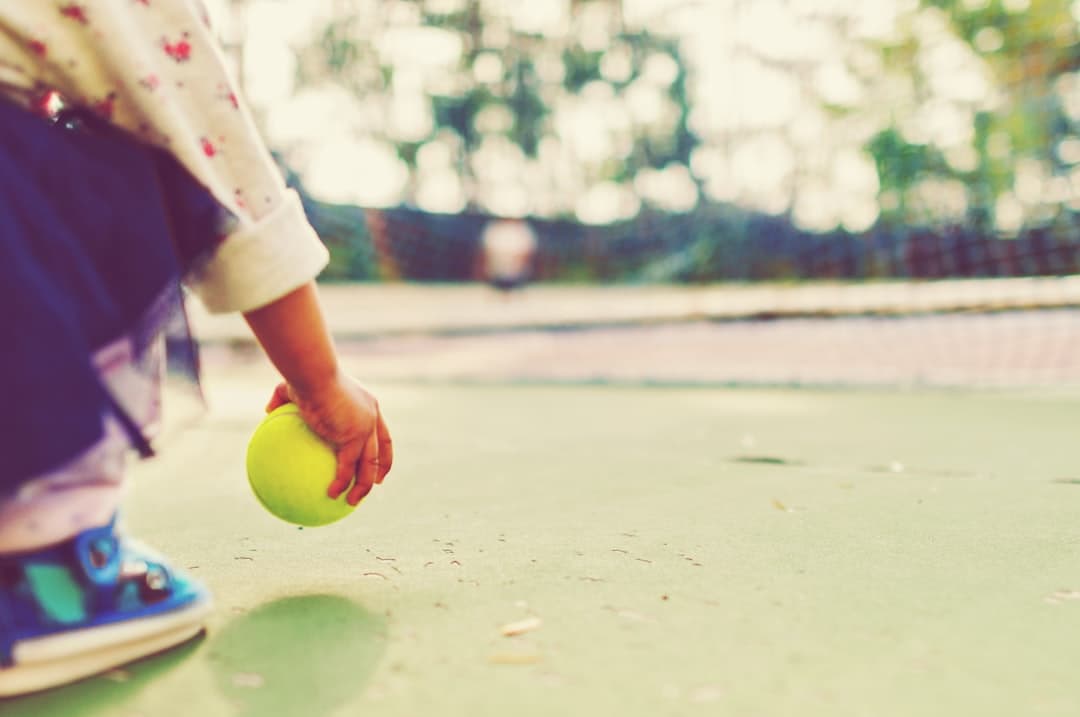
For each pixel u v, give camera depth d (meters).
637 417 3.95
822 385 5.28
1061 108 12.37
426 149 24.00
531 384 5.96
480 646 1.11
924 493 2.11
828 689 0.97
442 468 2.53
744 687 0.98
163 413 1.14
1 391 0.93
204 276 1.14
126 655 1.06
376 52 17.25
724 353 8.12
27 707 0.95
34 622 1.00
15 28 0.99
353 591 1.34
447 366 7.66
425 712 0.93
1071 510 1.90
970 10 14.29
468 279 16.55
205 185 1.10
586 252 16.23
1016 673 1.01
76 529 1.05
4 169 0.95
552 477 2.37
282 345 1.17
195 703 0.96
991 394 4.77
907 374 5.91
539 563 1.48
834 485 2.23
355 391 1.25
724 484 2.25
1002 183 12.61
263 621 1.21
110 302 1.05
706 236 11.83
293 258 1.14
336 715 0.93
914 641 1.11
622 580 1.38
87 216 1.02
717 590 1.33
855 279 10.89
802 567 1.45
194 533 1.74
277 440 1.32
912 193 14.71
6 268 0.93
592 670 1.03
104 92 1.05
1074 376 5.45
